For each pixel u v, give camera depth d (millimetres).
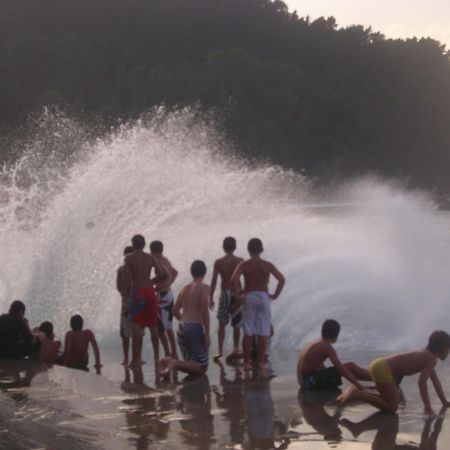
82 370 10438
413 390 8797
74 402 8266
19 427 7301
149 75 104750
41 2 129000
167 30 140375
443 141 135500
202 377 9656
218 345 11375
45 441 6828
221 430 7145
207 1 149500
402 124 130375
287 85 115062
